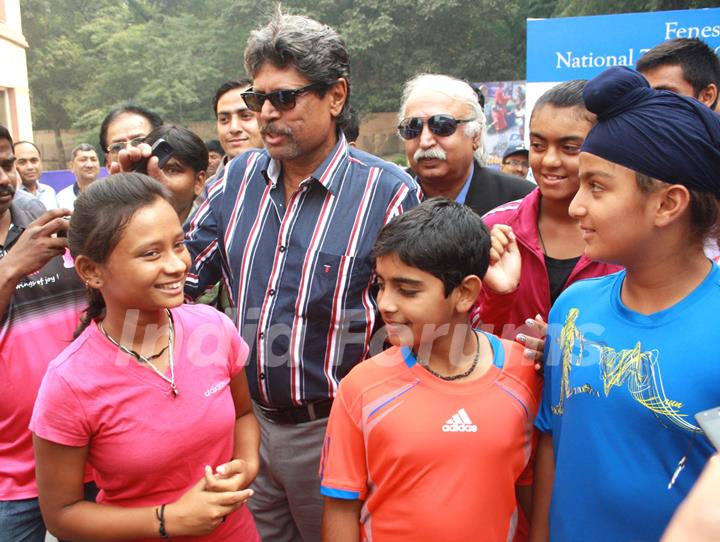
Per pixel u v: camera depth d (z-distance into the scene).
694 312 1.34
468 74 27.22
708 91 2.71
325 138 2.16
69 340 2.24
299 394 2.15
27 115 16.80
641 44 4.98
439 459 1.56
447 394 1.62
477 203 2.88
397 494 1.59
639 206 1.31
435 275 1.57
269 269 2.20
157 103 32.03
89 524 1.53
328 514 1.71
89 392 1.51
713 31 4.79
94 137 33.81
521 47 27.70
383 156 27.67
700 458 1.30
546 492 1.70
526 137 5.43
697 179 1.28
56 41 37.47
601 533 1.41
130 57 33.88
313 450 2.19
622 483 1.37
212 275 2.44
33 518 2.25
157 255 1.50
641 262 1.37
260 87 2.06
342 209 2.17
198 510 1.50
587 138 1.39
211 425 1.63
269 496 2.32
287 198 2.26
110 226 1.46
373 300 2.20
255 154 2.40
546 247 2.20
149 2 40.22
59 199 6.89
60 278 2.24
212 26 32.56
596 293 1.55
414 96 2.75
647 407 1.34
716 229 1.33
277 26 2.04
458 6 25.88
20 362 2.16
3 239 2.42
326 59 2.05
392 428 1.59
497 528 1.59
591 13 20.38
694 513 0.72
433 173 2.75
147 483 1.57
